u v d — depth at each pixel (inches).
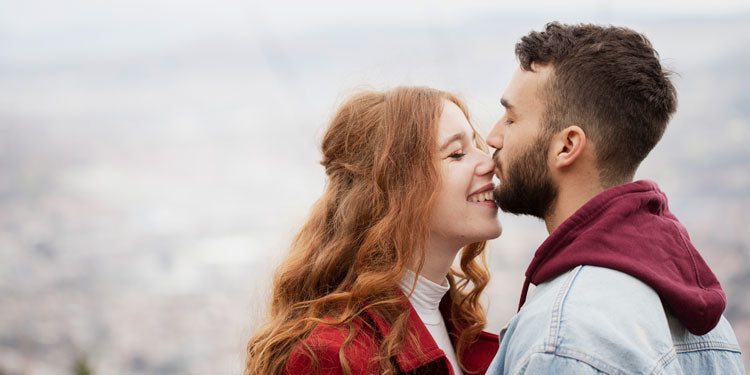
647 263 40.0
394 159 53.6
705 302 39.8
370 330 51.3
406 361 49.8
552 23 47.7
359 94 58.9
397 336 50.3
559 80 45.1
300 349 49.0
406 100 54.6
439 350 51.1
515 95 47.2
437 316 58.0
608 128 43.8
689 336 43.3
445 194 53.1
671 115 46.0
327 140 59.1
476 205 53.5
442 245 54.6
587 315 37.4
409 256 52.4
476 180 53.8
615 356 35.8
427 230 53.4
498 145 49.9
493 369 42.4
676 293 38.9
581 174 44.8
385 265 52.6
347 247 55.1
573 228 42.3
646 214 42.0
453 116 54.6
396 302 51.6
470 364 60.0
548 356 36.9
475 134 60.6
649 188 43.4
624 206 41.4
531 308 41.0
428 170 52.6
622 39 44.9
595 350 36.1
